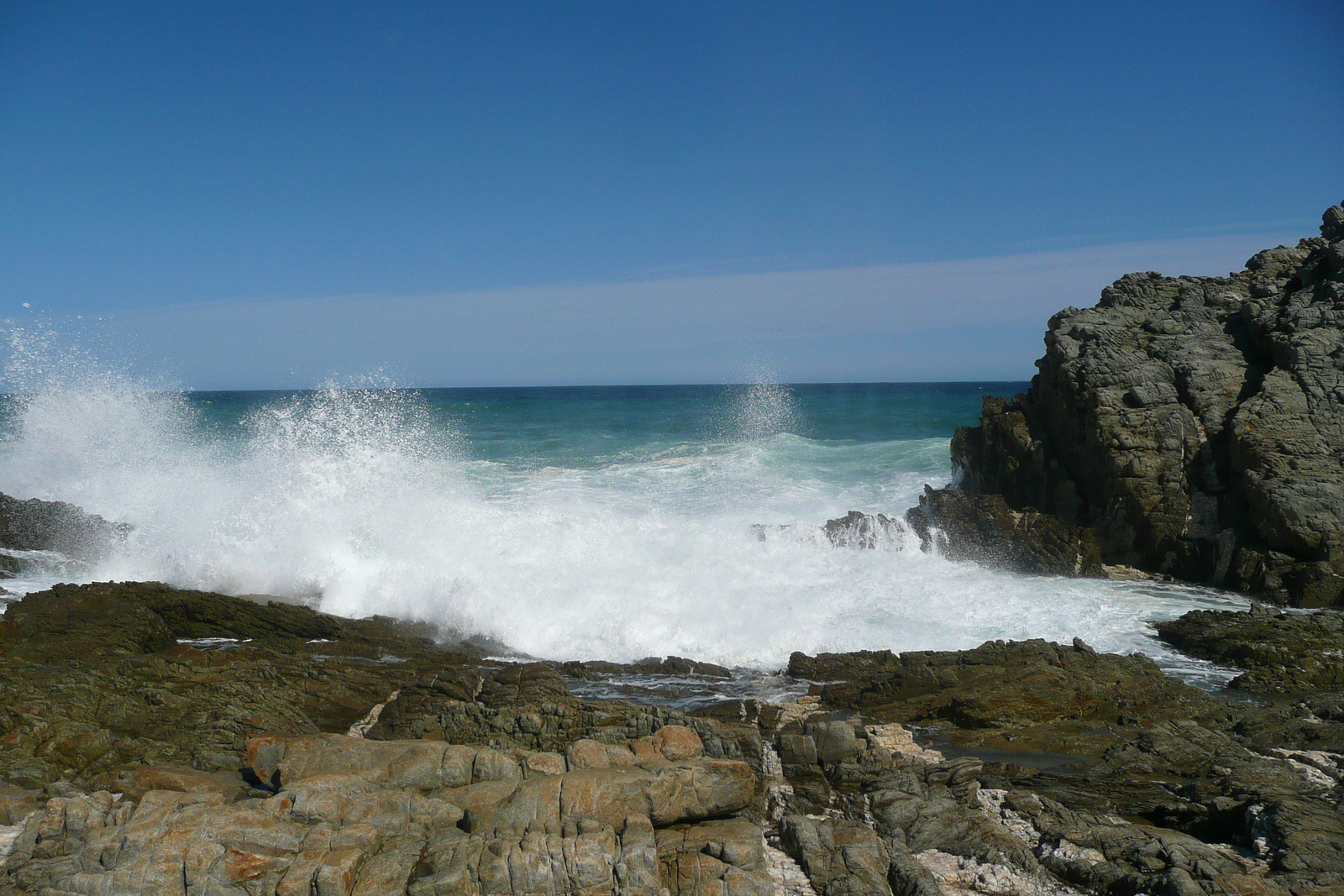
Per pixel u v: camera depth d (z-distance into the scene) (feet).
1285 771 27.63
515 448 124.26
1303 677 38.09
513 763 24.75
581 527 59.47
